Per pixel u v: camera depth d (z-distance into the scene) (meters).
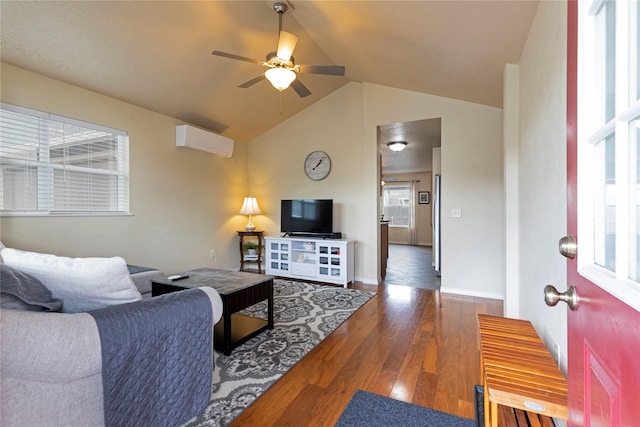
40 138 2.89
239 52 3.35
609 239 0.72
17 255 1.45
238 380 1.90
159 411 1.30
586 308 0.72
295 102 4.74
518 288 2.44
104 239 3.37
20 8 2.26
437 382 1.89
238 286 2.37
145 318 1.24
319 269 4.42
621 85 0.62
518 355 1.33
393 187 10.19
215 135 4.51
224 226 5.02
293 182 5.14
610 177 0.72
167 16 2.68
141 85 3.40
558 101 1.36
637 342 0.49
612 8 0.72
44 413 0.99
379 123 4.32
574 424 0.80
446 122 3.88
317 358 2.18
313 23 2.91
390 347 2.35
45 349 0.95
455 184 3.83
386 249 5.18
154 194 3.91
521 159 2.29
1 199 2.67
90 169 3.29
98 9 2.43
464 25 2.12
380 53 3.07
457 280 3.85
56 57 2.75
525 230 2.12
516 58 2.36
